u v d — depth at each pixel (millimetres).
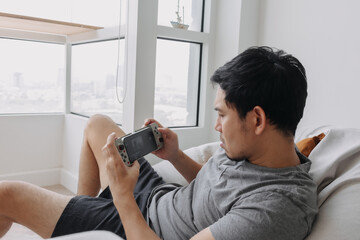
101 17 2207
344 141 1106
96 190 1391
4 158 2391
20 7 2281
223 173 932
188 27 2143
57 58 2613
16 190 1057
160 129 1144
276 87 808
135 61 1829
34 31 2398
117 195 868
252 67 819
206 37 2141
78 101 2576
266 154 870
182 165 1210
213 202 908
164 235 1001
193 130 2158
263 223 744
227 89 848
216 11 2162
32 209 1061
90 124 1375
